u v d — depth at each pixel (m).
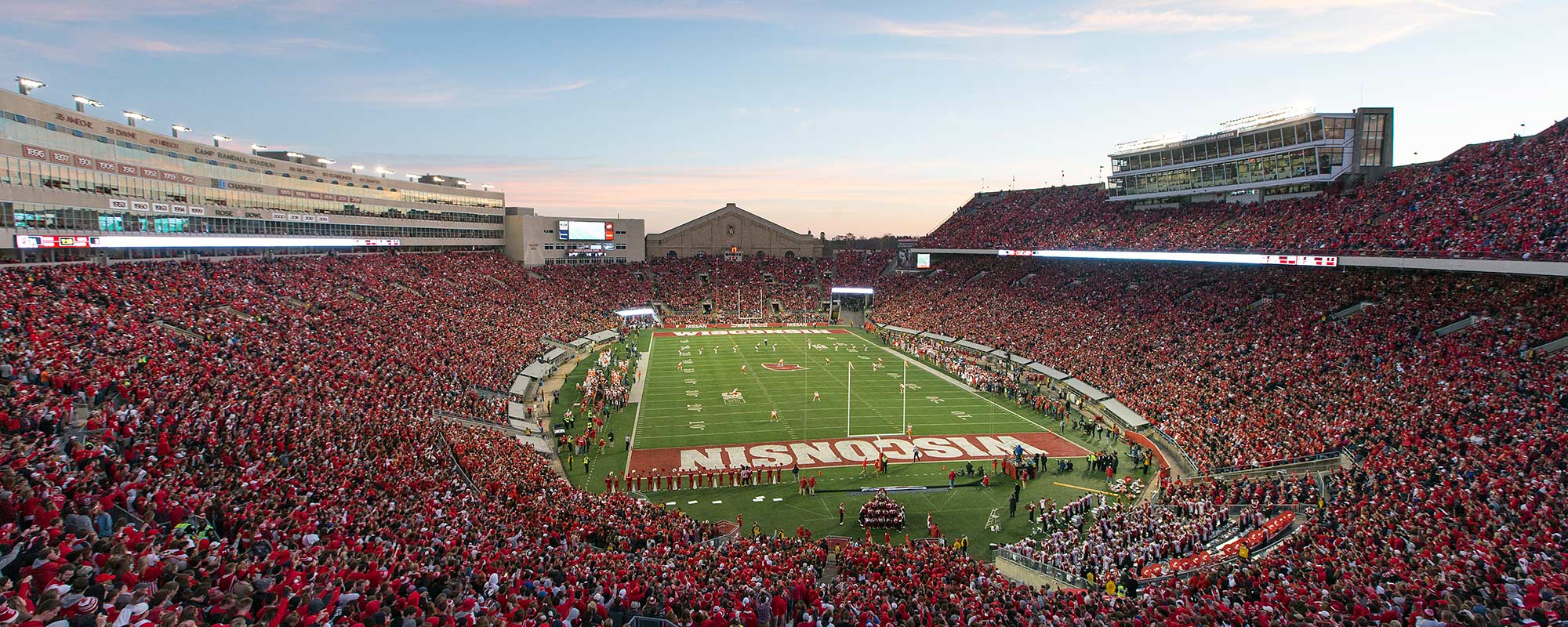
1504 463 28.88
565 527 27.64
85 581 11.60
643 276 124.31
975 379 62.62
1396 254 49.34
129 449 21.44
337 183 83.75
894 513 33.03
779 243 142.50
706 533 30.52
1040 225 100.25
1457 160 59.72
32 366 27.00
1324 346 50.97
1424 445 33.28
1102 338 68.31
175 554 14.72
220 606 12.31
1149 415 48.78
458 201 108.62
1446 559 20.70
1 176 43.34
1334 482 32.06
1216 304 65.31
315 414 32.25
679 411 53.59
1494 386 38.28
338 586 15.16
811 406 55.47
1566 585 17.47
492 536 24.16
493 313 78.38
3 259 45.69
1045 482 39.25
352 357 45.84
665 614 18.23
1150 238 78.38
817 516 34.53
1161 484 36.16
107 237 50.69
